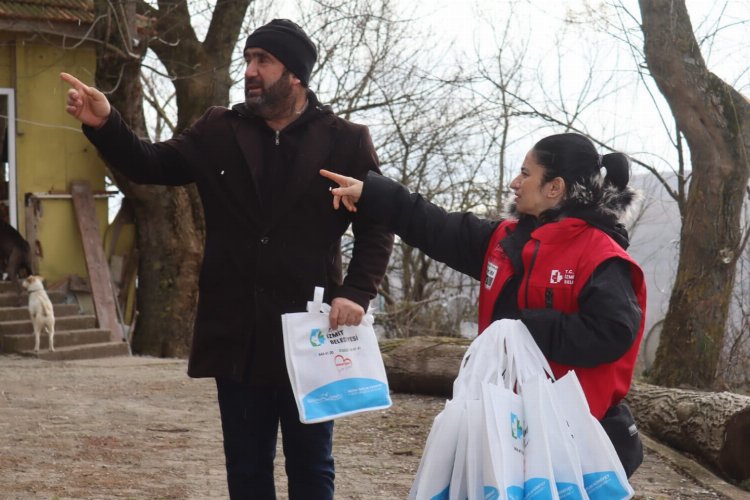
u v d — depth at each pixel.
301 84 3.54
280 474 5.79
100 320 14.23
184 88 15.56
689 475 6.30
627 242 3.08
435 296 21.16
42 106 14.83
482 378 2.94
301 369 3.38
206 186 3.58
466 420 2.88
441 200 20.45
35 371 10.71
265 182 3.53
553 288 2.95
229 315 3.54
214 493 5.31
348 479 5.77
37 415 7.59
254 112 3.51
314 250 3.55
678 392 7.38
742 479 6.48
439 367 8.52
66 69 14.98
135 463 6.02
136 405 8.26
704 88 12.81
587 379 2.95
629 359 2.99
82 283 14.92
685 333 13.32
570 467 2.79
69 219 15.04
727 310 13.38
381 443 6.82
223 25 15.56
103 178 15.26
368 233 3.61
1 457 6.00
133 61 13.94
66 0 14.77
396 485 5.66
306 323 3.42
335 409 3.41
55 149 14.92
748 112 12.92
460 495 2.88
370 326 3.58
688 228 13.30
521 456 2.82
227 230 3.56
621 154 3.11
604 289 2.86
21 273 14.54
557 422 2.82
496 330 2.96
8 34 14.55
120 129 3.47
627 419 3.02
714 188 13.05
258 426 3.58
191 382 9.77
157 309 15.54
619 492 2.81
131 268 16.06
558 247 2.98
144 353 15.52
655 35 12.80
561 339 2.87
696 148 13.09
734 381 13.88
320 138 3.57
